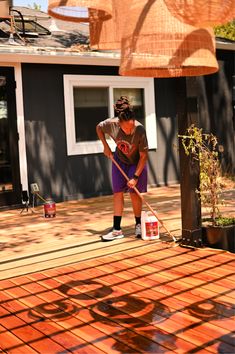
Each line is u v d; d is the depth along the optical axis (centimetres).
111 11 208
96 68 791
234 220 420
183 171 406
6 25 800
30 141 725
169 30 196
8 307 294
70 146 764
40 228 545
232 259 372
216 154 411
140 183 449
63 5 197
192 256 384
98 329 255
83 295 308
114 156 455
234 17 183
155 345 232
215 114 961
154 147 870
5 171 700
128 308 282
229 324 253
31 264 387
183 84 397
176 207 633
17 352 232
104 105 812
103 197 796
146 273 346
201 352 223
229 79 982
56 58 725
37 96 730
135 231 475
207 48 199
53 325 263
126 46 206
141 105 860
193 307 278
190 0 174
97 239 465
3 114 698
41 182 737
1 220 614
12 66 703
